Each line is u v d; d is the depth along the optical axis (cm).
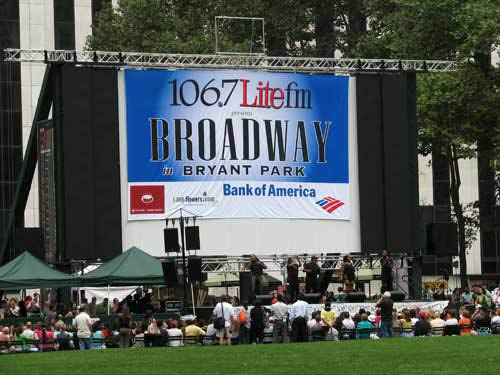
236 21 9412
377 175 6384
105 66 6109
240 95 6250
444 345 3944
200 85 6219
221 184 6212
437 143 8400
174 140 6184
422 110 8031
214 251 6188
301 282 6444
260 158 6256
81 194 6041
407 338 4428
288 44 9956
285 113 6300
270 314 5259
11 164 11131
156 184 6156
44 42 11344
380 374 3122
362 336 4962
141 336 4931
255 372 3225
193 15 9281
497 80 8275
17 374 3312
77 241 6025
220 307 4881
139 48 8912
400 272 6506
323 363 3422
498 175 9081
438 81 8012
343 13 9662
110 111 6112
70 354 3994
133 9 9050
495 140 8181
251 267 5700
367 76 6397
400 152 6397
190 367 3391
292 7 9456
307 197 6309
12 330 5000
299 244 6294
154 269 5534
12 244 6681
